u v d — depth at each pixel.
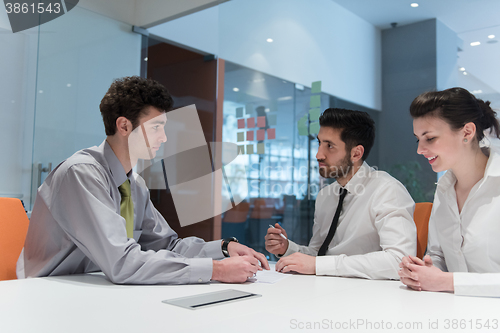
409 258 0.94
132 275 0.91
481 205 1.08
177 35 3.22
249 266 0.95
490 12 1.70
